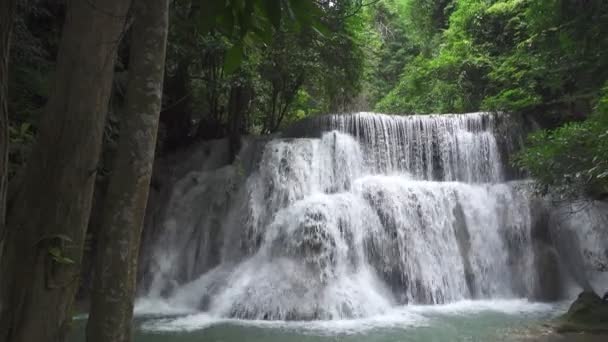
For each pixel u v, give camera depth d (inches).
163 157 682.2
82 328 378.3
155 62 148.9
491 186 596.7
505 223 567.2
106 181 500.4
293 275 463.2
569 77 617.0
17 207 118.2
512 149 660.7
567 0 521.3
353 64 772.6
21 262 114.3
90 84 120.3
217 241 565.6
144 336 362.0
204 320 420.5
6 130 83.0
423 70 945.5
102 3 120.8
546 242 553.6
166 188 630.5
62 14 482.3
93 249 498.6
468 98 875.4
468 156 653.9
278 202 565.6
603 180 381.7
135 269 146.2
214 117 776.9
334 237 492.7
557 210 557.9
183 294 507.5
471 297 533.6
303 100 926.4
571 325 368.8
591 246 532.7
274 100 808.9
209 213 587.8
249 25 94.3
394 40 1322.6
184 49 534.6
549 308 471.8
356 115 656.4
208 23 94.7
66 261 116.2
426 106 992.2
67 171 118.6
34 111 368.2
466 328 382.0
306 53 695.7
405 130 661.9
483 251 555.8
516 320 411.8
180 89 687.7
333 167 605.6
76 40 120.0
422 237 540.4
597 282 524.4
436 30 1157.7
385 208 539.2
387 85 1256.8
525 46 713.6
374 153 642.8
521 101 684.1
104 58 122.0
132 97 147.4
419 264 525.7
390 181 575.2
